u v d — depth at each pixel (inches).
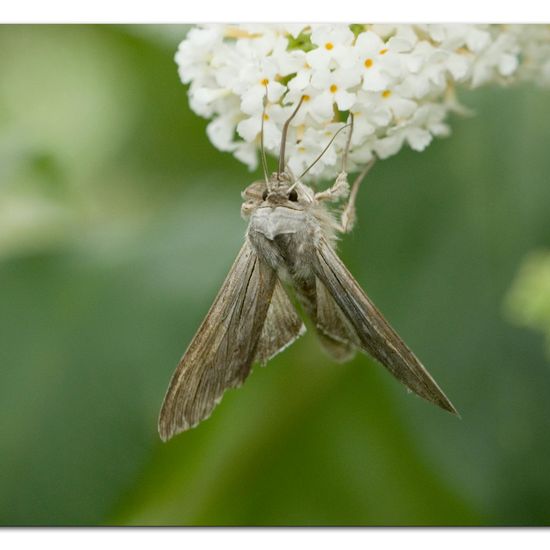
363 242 13.8
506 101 13.8
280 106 12.5
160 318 13.9
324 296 12.7
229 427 14.6
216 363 12.6
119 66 15.2
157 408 13.8
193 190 14.5
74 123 15.7
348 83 12.4
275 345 12.7
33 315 14.0
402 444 15.1
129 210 14.7
